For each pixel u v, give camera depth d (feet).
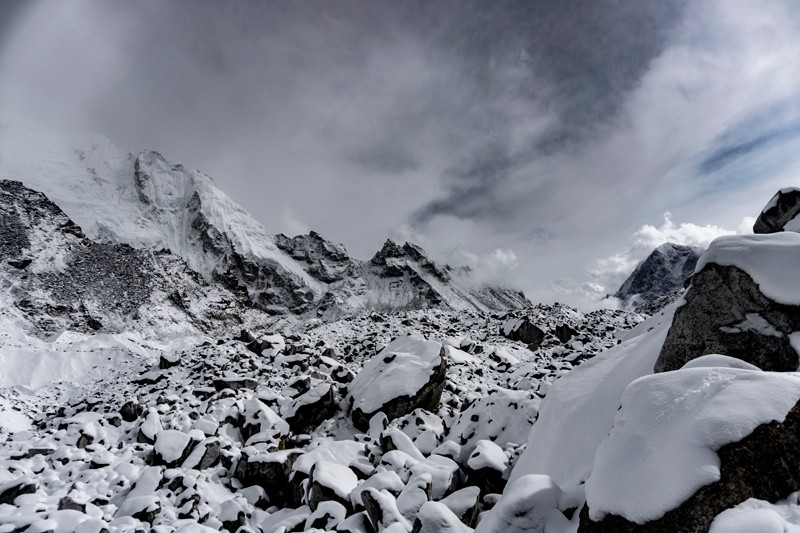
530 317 129.49
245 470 36.50
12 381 91.71
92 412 57.98
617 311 156.56
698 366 16.69
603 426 24.32
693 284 25.95
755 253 23.62
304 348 86.63
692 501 11.71
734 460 11.95
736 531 10.46
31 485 30.14
